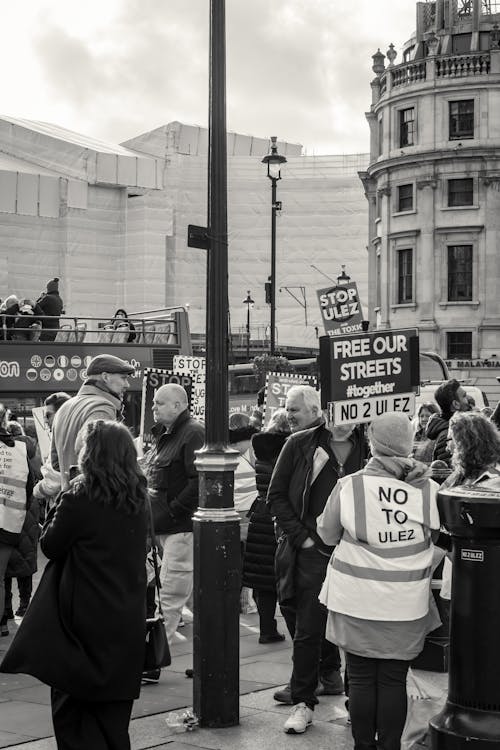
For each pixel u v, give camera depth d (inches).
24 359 868.6
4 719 291.4
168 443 377.7
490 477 252.4
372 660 238.8
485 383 2252.7
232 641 283.4
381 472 239.1
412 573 235.3
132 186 3004.4
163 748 263.1
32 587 505.4
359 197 3191.4
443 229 2321.6
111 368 325.1
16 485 398.3
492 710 228.4
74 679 220.7
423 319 2333.9
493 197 2293.3
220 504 284.7
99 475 225.6
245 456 462.6
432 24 2536.9
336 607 237.6
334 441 297.3
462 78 2303.2
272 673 344.2
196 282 3186.5
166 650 251.6
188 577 378.3
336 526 240.7
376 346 295.9
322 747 264.5
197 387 535.2
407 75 2378.2
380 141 2485.2
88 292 2967.5
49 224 2923.2
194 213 3203.7
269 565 385.1
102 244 2999.5
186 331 962.7
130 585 227.5
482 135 2295.8
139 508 229.0
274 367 1176.2
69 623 224.7
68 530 224.7
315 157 3255.4
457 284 2321.6
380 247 2455.7
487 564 228.7
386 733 236.2
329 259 3198.8
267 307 3196.4
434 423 419.8
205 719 281.7
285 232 3213.6
